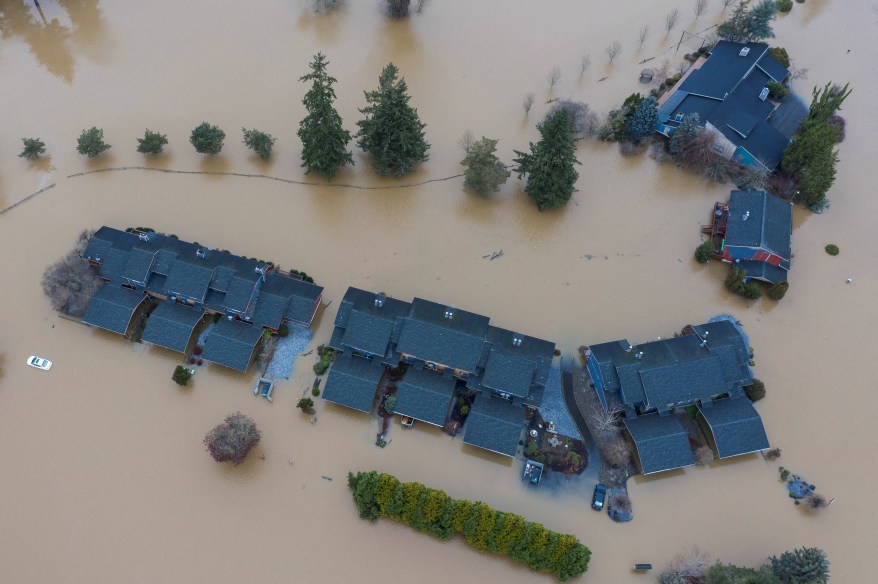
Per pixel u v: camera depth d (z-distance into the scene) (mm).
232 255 64125
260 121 79438
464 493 55469
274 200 72750
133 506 54500
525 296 66250
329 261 67938
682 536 53844
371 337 58188
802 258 69812
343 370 58375
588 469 56594
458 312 60188
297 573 52188
